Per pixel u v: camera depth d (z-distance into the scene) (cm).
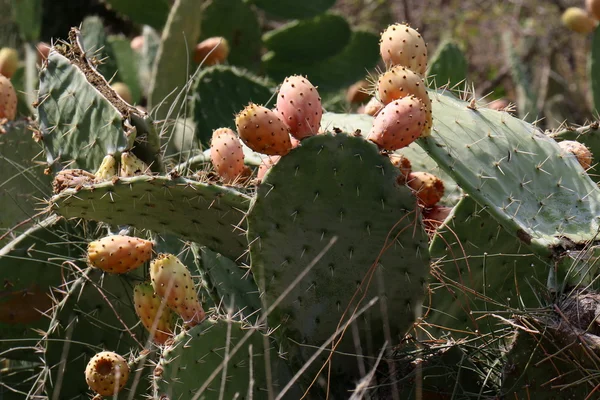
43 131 361
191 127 461
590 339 249
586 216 285
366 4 918
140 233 333
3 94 404
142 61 633
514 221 275
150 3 624
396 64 302
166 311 284
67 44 371
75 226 346
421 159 351
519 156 291
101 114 341
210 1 602
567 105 777
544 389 261
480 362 290
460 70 511
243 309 308
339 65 644
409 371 283
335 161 257
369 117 368
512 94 850
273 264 269
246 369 274
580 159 325
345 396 281
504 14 905
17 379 359
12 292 347
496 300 315
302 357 280
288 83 265
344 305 273
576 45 876
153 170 340
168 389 258
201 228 295
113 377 271
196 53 541
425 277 270
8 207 396
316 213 262
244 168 314
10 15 743
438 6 915
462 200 300
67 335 312
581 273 269
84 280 311
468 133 290
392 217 262
